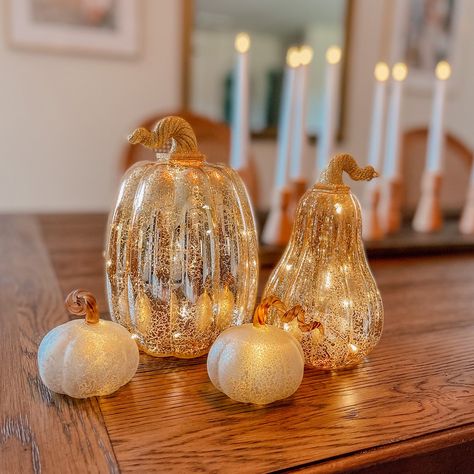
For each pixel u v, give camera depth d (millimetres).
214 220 460
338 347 458
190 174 462
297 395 430
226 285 471
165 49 1878
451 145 1656
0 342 511
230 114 2006
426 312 658
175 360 486
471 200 1121
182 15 1858
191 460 338
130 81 1860
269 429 378
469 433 393
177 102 1937
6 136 1760
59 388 400
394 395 438
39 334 534
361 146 2270
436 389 452
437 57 2348
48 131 1806
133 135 429
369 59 2193
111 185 1924
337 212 458
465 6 2346
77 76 1792
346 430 382
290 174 975
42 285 696
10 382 429
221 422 384
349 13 2096
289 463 342
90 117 1843
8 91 1725
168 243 448
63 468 324
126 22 1801
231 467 334
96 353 393
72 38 1749
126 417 385
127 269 460
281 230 950
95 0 1746
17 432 359
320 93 2133
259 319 420
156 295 453
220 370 403
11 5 1656
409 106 2336
